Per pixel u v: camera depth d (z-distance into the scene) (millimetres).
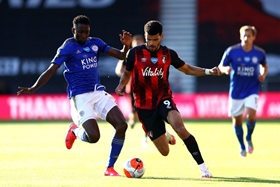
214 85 75938
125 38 20453
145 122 21297
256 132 48250
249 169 22250
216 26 80625
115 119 19641
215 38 80438
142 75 20516
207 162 25531
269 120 65500
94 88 20312
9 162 24906
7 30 81938
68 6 82625
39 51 81500
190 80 76312
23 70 80562
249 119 29016
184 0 81375
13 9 82562
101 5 82562
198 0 81562
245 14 80188
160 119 21141
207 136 43812
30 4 82688
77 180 18031
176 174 20312
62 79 77125
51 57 81625
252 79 29891
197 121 64625
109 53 20844
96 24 82062
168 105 20125
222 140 40125
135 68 20562
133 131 52938
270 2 79375
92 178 18656
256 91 29984
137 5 82375
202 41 80625
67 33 82250
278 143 37625
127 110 64562
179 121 19203
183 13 81312
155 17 82062
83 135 20500
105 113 19906
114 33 81750
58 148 33469
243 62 29828
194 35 80938
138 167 18891
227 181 17844
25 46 81500
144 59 20328
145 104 20969
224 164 24500
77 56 20125
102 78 76500
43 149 32656
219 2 80688
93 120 19781
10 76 80000
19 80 80000
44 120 67000
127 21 82000
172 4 81875
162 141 21453
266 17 79562
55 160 25984
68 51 19922
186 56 80750
